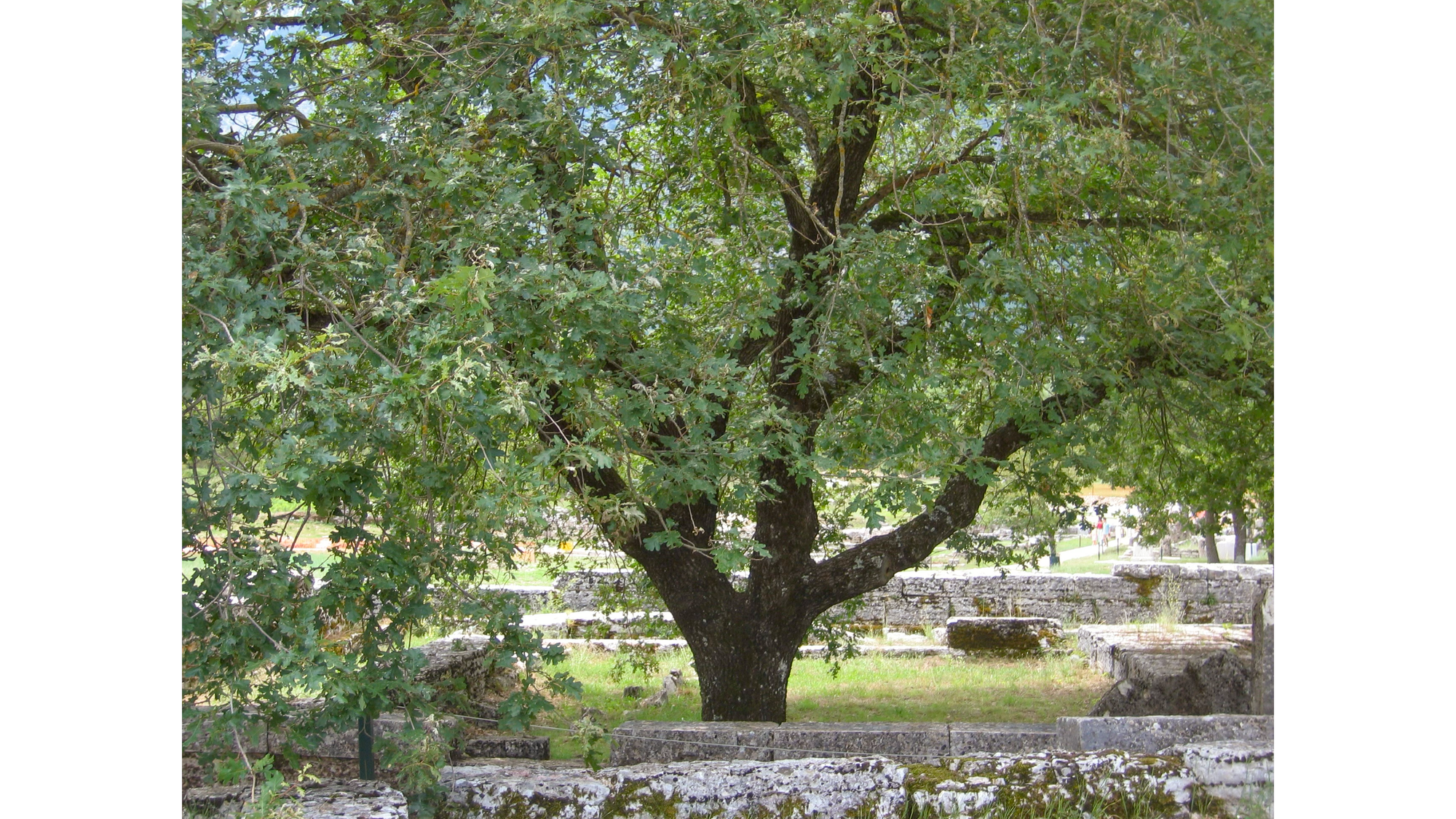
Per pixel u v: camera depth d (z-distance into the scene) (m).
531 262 4.38
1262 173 4.44
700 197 7.18
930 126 5.48
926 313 5.66
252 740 3.96
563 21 4.74
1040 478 7.09
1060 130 5.06
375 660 4.17
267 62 4.75
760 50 5.10
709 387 4.90
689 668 11.48
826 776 4.28
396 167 4.79
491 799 4.23
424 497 4.66
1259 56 4.46
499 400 3.93
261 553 3.71
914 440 5.43
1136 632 11.52
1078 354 5.77
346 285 4.54
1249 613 13.59
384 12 5.17
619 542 6.43
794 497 7.04
